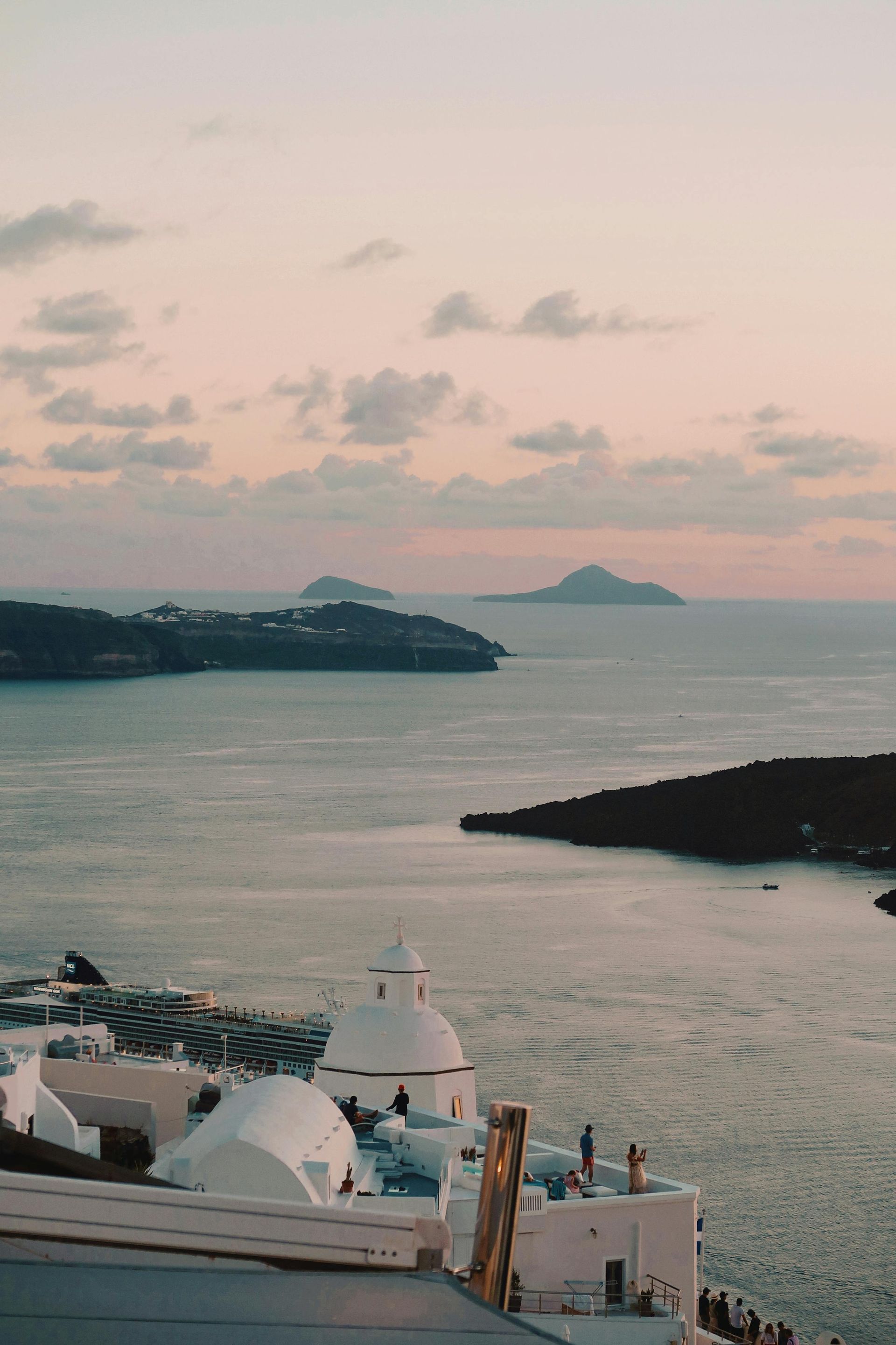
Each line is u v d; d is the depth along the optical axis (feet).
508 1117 42.06
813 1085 501.15
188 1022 476.54
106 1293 39.09
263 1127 124.36
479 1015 606.96
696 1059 538.06
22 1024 485.97
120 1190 39.86
